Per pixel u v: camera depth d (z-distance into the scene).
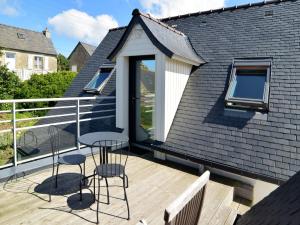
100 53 9.52
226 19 6.86
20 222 3.11
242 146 4.51
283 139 4.25
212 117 5.17
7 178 4.16
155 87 5.34
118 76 6.14
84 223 3.13
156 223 3.16
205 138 4.95
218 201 3.80
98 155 5.57
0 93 16.31
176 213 1.53
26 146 5.82
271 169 4.02
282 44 5.31
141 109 6.09
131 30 5.67
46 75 18.14
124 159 5.50
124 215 3.33
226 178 4.68
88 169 4.80
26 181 4.21
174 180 4.49
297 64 4.87
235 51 5.83
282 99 4.65
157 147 5.31
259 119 4.67
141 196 3.87
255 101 4.72
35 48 30.41
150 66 5.75
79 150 5.50
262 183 4.29
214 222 3.25
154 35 5.17
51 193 3.84
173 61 5.37
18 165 4.43
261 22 6.09
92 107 7.67
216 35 6.56
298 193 1.99
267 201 2.22
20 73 26.78
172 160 5.45
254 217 2.10
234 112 5.00
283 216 1.74
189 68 6.04
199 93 5.66
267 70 5.04
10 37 28.67
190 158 4.81
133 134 6.28
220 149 4.65
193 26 7.32
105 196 3.83
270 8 6.30
